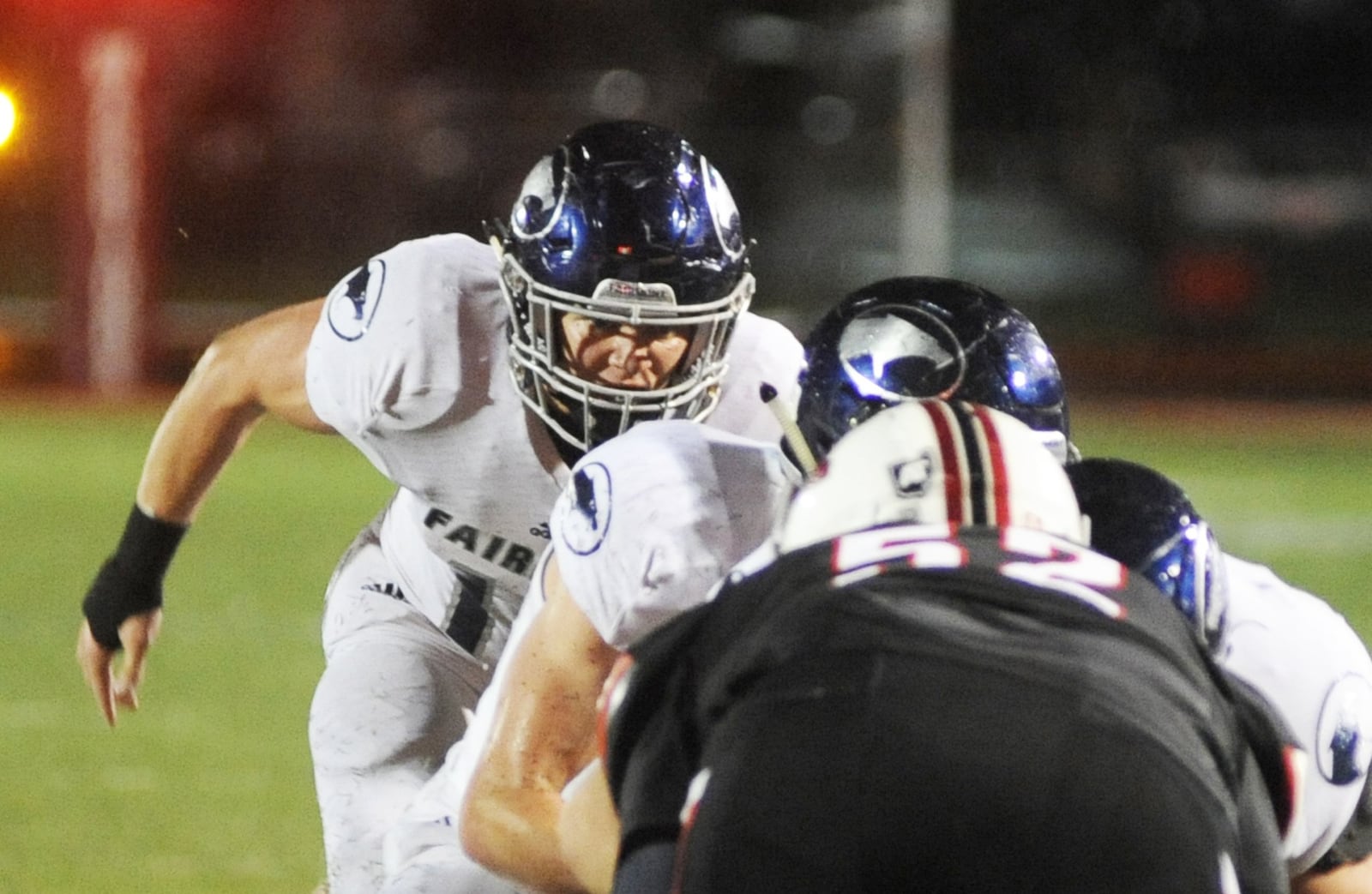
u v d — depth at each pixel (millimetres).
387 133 79250
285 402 12562
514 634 9734
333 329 11875
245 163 79062
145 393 57062
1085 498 8078
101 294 56938
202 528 35188
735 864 6574
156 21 56594
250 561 31797
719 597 7453
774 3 81500
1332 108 90438
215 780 18953
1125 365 64125
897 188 73750
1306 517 38375
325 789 12070
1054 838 6484
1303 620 8742
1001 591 7000
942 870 6496
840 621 6906
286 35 82188
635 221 10953
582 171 11133
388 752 12008
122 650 13805
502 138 79312
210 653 24969
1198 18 87062
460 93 82500
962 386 8992
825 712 6684
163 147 75312
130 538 13305
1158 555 7914
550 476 11734
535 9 84812
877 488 7379
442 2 84438
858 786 6555
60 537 33938
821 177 74688
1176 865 6480
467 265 11867
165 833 17109
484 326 11711
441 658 12398
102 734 20781
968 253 74688
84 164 56375
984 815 6500
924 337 9062
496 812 8891
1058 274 74688
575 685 9164
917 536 7191
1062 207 79938
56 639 25844
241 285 77688
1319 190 80375
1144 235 78438
